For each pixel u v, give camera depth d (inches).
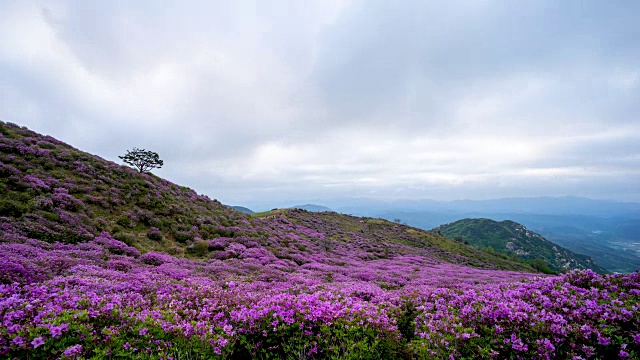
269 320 278.5
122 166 1467.8
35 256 519.5
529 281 376.8
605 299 268.8
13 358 182.9
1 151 1051.3
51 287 355.6
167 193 1438.2
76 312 237.6
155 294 397.4
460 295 363.6
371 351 235.8
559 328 222.7
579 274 342.0
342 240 2269.9
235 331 268.5
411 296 401.1
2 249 502.6
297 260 1173.1
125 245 810.2
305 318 282.2
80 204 932.6
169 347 221.1
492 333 237.5
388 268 1318.9
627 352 191.9
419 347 233.5
